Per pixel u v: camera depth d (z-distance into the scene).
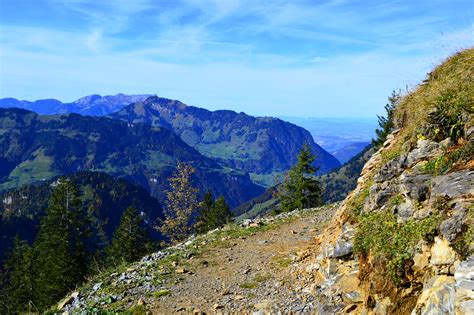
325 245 12.66
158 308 12.09
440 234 6.50
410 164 9.45
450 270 6.02
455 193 6.85
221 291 13.09
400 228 7.89
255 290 12.78
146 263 17.16
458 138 8.55
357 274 9.25
